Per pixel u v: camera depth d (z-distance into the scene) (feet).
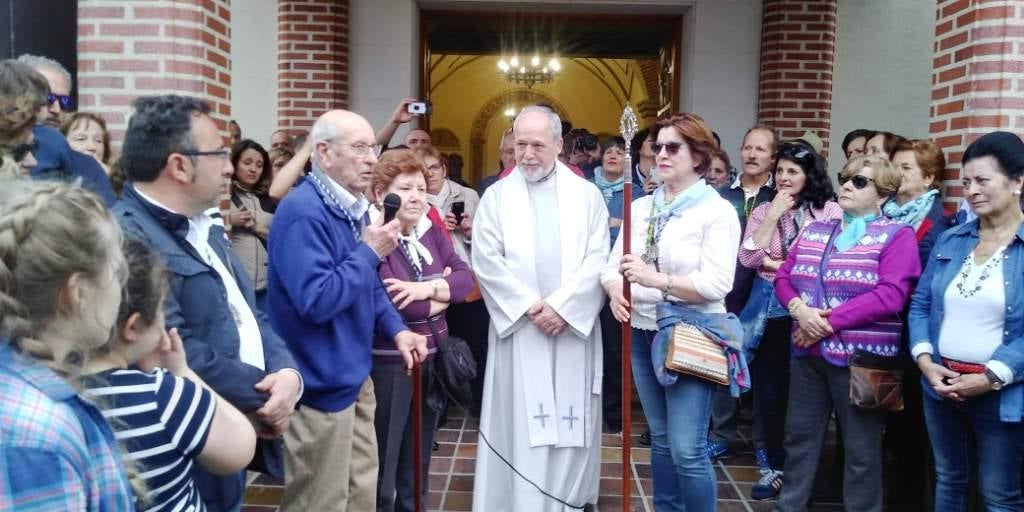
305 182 9.35
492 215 12.31
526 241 12.05
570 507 12.36
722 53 26.68
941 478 10.87
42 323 4.15
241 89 27.55
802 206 14.64
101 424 4.31
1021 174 9.96
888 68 27.14
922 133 27.27
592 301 11.96
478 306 18.60
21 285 4.04
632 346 11.64
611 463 15.94
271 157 20.27
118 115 14.43
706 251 10.69
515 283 11.85
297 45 26.27
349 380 9.23
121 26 14.33
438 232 12.34
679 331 10.50
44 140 9.76
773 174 16.22
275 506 13.47
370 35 26.73
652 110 57.88
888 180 11.94
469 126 73.10
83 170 10.31
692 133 10.82
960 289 10.35
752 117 26.84
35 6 14.03
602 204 12.61
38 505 3.78
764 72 26.09
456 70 71.97
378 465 10.83
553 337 12.14
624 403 11.06
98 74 14.38
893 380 11.60
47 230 4.05
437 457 16.16
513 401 12.16
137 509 4.90
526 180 12.38
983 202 10.06
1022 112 13.92
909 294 11.74
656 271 11.02
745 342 14.53
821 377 12.53
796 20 25.43
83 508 3.97
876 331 11.75
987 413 10.05
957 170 14.58
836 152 27.43
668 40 29.76
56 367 4.22
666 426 11.55
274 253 9.04
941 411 10.75
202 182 7.04
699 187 11.00
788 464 12.96
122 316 5.05
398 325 10.48
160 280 5.33
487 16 28.53
